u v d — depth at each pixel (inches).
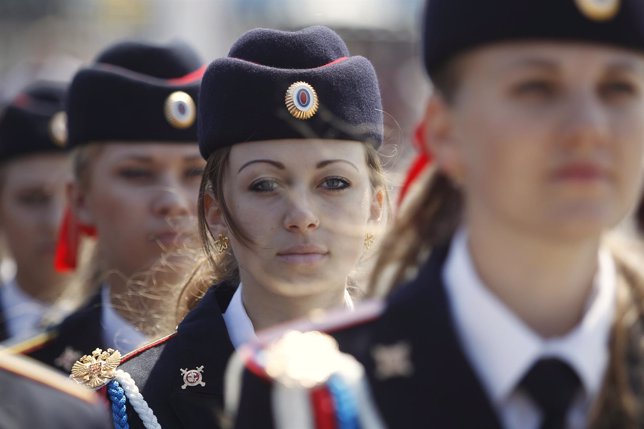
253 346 207.6
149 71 350.0
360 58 278.5
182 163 345.4
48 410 191.5
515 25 175.9
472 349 182.5
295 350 195.8
